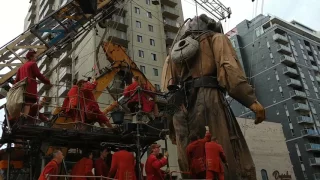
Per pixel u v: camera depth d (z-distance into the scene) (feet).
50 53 55.06
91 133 31.24
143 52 156.04
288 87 218.59
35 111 31.89
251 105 39.01
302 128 207.00
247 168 38.81
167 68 48.73
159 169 28.71
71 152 43.83
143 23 164.35
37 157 31.27
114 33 149.89
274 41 233.55
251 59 236.63
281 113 217.77
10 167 31.73
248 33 253.85
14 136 29.73
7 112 29.91
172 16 185.57
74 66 142.00
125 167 27.68
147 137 33.53
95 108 34.04
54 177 24.53
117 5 61.72
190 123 41.52
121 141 34.24
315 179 192.85
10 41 52.24
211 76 43.11
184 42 45.62
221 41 43.42
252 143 149.18
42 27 52.34
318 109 223.71
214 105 40.86
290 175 151.94
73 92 32.71
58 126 34.35
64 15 52.80
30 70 31.78
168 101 41.70
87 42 137.80
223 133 39.19
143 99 37.19
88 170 28.55
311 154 199.82
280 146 156.66
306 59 243.81
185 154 39.91
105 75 60.39
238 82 39.40
